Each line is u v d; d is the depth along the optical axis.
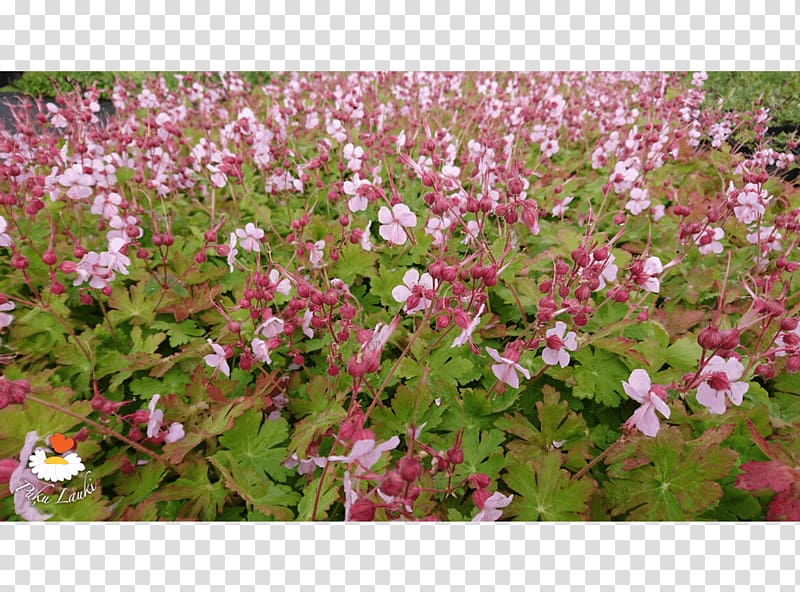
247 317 0.42
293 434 0.34
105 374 0.39
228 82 0.97
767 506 0.32
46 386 0.36
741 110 0.94
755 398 0.36
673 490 0.31
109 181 0.53
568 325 0.39
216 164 0.58
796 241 0.47
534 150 0.82
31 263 0.46
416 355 0.39
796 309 0.40
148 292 0.47
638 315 0.39
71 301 0.45
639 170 0.63
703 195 0.62
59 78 1.24
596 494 0.32
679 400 0.35
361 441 0.23
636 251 0.54
